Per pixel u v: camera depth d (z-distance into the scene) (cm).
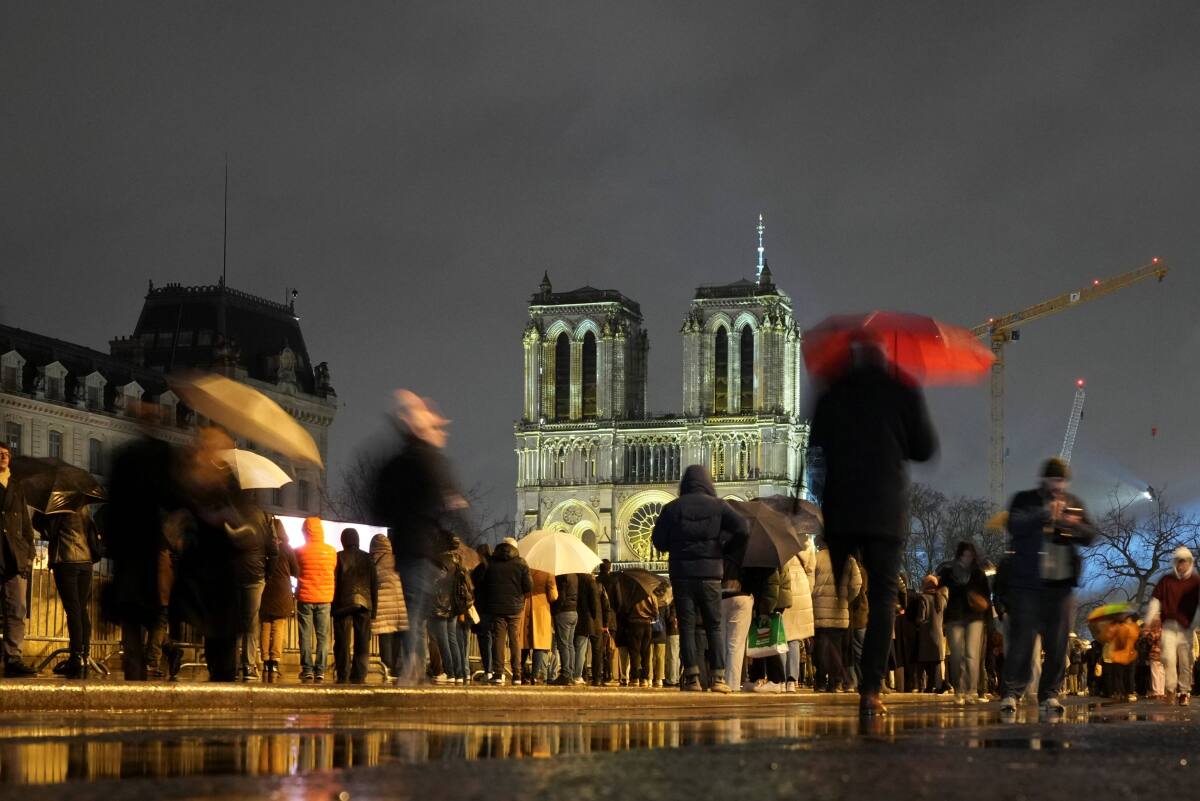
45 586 2439
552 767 701
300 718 1204
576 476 19838
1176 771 718
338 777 651
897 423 1304
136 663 1678
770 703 1902
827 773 679
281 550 2420
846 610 2545
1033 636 1473
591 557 2945
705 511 2030
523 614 2891
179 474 1658
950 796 597
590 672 3184
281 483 2620
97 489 1967
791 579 2702
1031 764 740
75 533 1933
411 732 984
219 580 1683
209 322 14862
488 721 1179
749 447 19275
